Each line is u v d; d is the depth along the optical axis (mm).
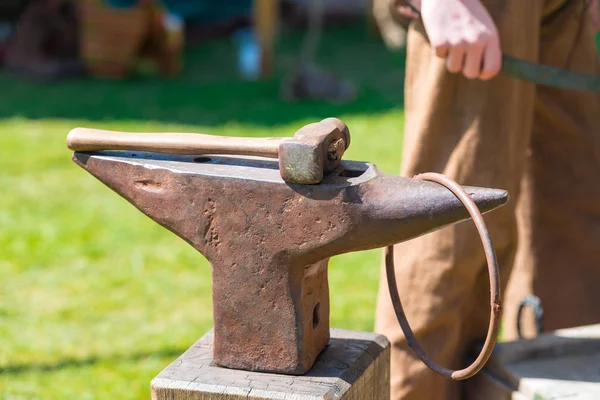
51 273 6418
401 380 3354
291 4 17797
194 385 2578
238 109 11617
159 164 2602
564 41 3723
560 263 4109
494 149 3268
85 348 5188
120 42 13375
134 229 7316
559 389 3197
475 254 3283
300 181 2412
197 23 16734
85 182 8672
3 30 15305
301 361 2605
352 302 5715
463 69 3102
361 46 16031
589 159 3918
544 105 3832
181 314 5691
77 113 11398
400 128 10477
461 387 3502
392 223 2396
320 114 11266
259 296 2578
